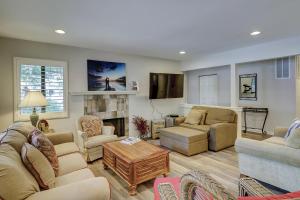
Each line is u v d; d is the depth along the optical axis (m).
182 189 0.73
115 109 4.87
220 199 0.57
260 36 3.52
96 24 2.85
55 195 1.24
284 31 3.24
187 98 7.11
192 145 3.84
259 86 5.69
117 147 2.98
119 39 3.65
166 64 5.91
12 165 1.23
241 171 2.76
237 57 4.58
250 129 5.94
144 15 2.53
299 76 4.86
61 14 2.47
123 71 4.98
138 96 5.31
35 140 1.93
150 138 5.34
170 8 2.33
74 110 4.23
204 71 6.86
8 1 2.10
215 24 2.89
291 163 2.15
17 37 3.47
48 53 3.91
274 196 0.74
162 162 2.75
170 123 5.38
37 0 2.09
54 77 3.97
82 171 2.05
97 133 3.82
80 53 4.30
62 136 2.97
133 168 2.42
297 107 4.91
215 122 4.71
